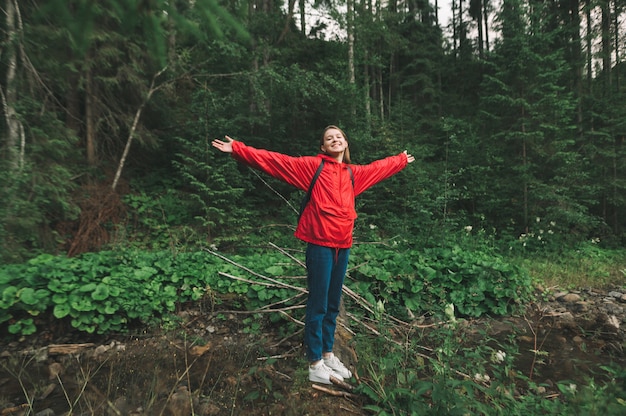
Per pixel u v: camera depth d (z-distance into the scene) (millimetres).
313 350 2408
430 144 11180
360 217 7414
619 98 9336
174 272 3973
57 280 3406
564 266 6617
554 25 10648
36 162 5082
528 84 8383
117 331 3504
